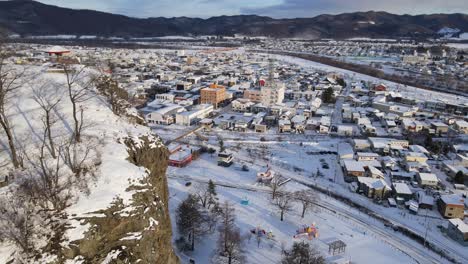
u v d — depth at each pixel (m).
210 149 92.25
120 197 27.36
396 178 78.12
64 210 25.31
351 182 77.69
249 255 49.66
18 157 29.81
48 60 80.62
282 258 49.09
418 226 61.06
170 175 76.81
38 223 24.41
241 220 58.94
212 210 59.28
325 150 96.62
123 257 25.41
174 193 67.50
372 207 67.19
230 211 58.31
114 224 25.97
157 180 36.19
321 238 55.25
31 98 41.34
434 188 73.81
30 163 29.20
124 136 35.84
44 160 29.36
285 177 78.56
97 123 37.53
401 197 69.19
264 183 74.12
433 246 55.12
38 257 23.20
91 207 25.78
